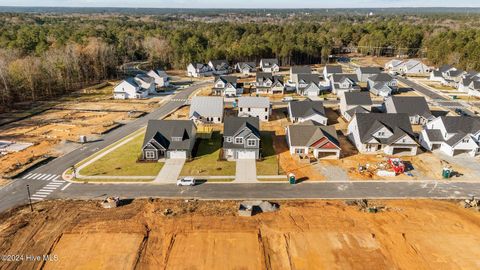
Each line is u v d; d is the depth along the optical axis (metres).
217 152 56.72
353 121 60.81
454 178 47.75
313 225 37.22
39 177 48.03
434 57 147.88
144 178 47.78
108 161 53.09
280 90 98.06
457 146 54.69
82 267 31.41
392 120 58.44
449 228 36.88
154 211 39.81
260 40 165.75
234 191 44.44
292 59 152.62
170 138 54.62
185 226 37.03
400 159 53.69
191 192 44.22
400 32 186.12
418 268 31.30
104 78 120.19
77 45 124.88
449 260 32.31
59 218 38.47
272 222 37.78
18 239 34.94
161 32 186.38
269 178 47.75
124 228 36.69
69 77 105.94
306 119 70.38
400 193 43.91
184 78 123.38
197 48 151.75
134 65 148.25
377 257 32.56
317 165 51.62
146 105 86.00
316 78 99.00
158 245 34.12
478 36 156.50
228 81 98.00
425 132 58.44
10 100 84.88
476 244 34.47
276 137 63.34
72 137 63.38
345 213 39.44
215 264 31.66
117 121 73.19
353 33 196.25
